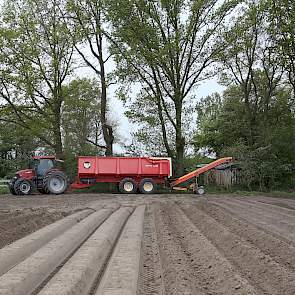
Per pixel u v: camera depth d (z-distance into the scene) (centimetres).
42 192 2731
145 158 2755
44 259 821
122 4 2877
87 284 705
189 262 875
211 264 844
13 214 1611
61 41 3062
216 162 2836
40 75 3066
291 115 3578
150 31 2938
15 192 2584
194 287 695
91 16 3080
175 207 1923
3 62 2997
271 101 3619
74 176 3073
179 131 3106
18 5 3006
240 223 1336
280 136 3131
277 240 1046
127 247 984
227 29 3020
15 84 3019
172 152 3161
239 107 3738
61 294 609
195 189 2772
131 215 1655
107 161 2733
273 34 3114
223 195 2686
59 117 3200
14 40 2975
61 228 1230
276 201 2266
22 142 4666
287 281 716
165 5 2922
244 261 885
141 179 2786
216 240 1128
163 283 732
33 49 2992
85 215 1580
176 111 3108
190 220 1521
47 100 3150
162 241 1110
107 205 1977
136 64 2998
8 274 708
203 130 4041
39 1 3008
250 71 3394
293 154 3150
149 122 3128
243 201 2239
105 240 1043
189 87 3098
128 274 742
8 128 4488
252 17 3047
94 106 3828
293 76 3241
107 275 741
